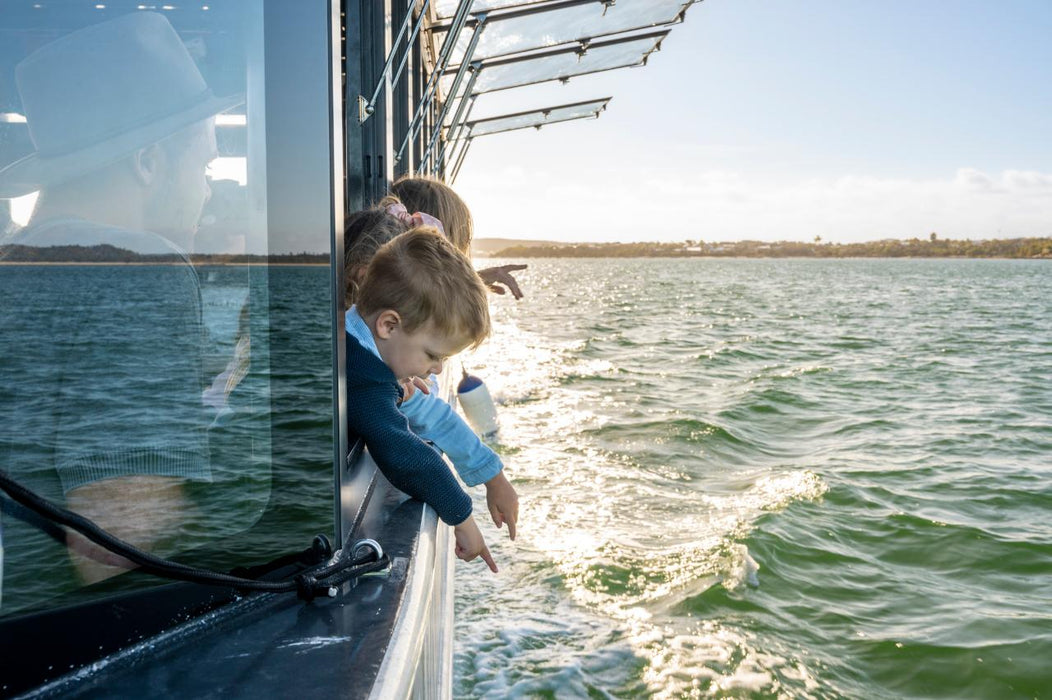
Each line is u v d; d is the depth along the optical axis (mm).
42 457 913
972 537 6414
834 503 7184
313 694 861
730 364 17828
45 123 901
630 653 4117
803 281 92875
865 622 4852
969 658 4426
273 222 1083
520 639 4168
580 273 131125
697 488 7398
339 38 1168
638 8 8438
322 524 1157
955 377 16781
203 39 1019
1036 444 10188
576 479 7375
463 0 5430
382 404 1579
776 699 3871
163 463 1002
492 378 13883
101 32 933
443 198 2496
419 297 1493
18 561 853
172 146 988
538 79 11641
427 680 1329
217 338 1044
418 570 1248
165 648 947
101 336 949
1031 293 65125
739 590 5020
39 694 850
